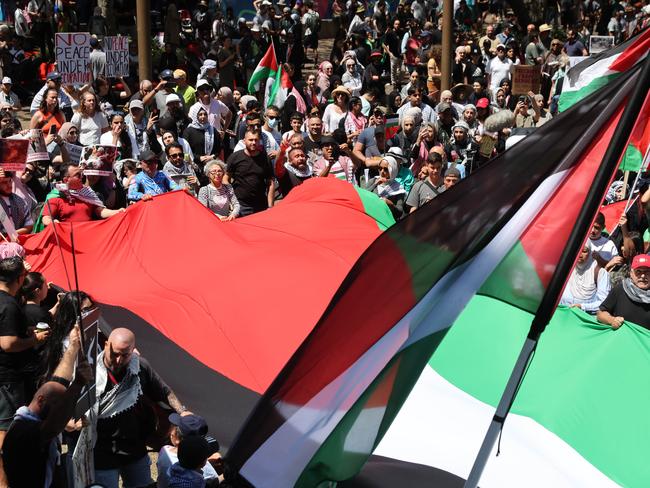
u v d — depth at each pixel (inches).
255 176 431.5
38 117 501.4
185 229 349.1
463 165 510.0
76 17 796.6
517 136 470.6
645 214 428.5
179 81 612.1
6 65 705.6
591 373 284.2
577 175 179.0
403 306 185.8
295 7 935.7
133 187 405.1
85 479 210.8
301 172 447.8
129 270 333.4
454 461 255.3
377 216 379.9
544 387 283.3
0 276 254.1
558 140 180.9
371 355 186.9
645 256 311.0
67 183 364.8
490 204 182.7
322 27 1051.3
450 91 662.5
